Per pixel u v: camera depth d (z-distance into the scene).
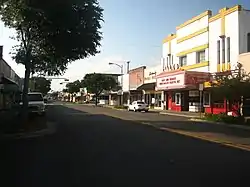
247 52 35.16
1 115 31.02
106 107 70.44
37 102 33.53
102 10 22.08
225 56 37.12
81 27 21.28
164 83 47.78
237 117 27.73
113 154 12.41
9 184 8.23
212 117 29.55
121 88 82.25
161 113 44.12
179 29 47.97
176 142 15.57
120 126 24.28
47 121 28.31
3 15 21.09
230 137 17.81
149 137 17.55
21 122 21.98
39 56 24.39
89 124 26.14
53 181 8.49
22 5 18.84
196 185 7.95
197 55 43.53
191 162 10.80
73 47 22.09
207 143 15.24
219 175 8.98
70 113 43.19
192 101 45.91
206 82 37.78
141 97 65.94
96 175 9.06
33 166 10.41
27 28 21.94
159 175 9.00
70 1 19.42
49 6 18.98
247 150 13.24
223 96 27.53
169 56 51.75
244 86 26.66
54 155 12.36
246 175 8.99
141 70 64.19
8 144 15.50
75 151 13.20
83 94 142.25
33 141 16.52
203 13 41.59
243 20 35.38
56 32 21.16
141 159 11.35
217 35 38.78
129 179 8.58
